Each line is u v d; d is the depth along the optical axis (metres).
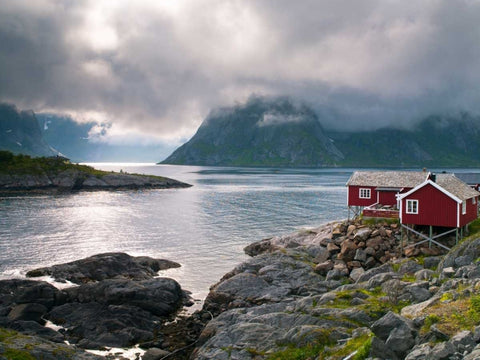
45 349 25.62
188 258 60.00
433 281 30.42
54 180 169.25
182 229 82.94
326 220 94.25
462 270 30.34
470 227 47.28
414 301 27.73
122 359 30.16
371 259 43.28
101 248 65.81
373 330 20.64
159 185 192.50
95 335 33.72
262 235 76.75
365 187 61.31
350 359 20.25
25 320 35.22
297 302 32.62
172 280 43.69
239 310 33.75
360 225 52.22
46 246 66.50
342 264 43.69
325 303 30.69
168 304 39.81
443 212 43.47
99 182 178.62
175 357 30.16
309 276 42.66
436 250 42.72
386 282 32.22
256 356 24.39
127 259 52.47
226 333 28.11
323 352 22.64
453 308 21.38
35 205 119.56
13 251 62.88
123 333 33.47
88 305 38.03
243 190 178.88
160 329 35.69
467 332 17.80
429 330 19.62
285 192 167.62
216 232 79.81
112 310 36.69
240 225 87.81
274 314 29.66
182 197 147.75
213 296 40.41
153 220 94.31
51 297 38.88
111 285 40.25
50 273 49.00
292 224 89.06
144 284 42.22
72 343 32.47
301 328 25.30
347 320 26.19
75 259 58.78
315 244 54.22
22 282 41.31
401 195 45.16
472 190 48.41
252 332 27.31
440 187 43.41
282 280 42.12
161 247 66.88
